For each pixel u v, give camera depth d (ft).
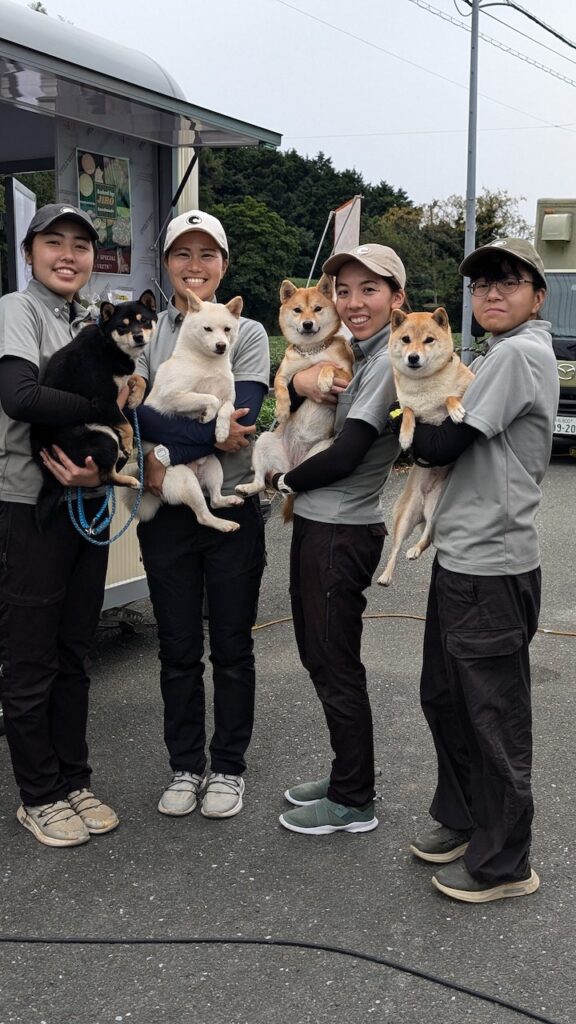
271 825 10.06
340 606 9.49
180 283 10.89
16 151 19.04
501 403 8.07
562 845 9.61
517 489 8.33
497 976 7.51
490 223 98.22
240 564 10.32
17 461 9.34
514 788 8.32
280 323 10.86
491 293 8.57
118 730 12.51
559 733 12.46
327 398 10.16
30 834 9.84
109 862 9.30
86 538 9.53
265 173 164.25
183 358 10.35
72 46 13.78
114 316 9.47
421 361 8.91
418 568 21.39
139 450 10.12
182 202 17.62
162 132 16.17
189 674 10.48
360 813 9.88
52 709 10.00
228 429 10.13
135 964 7.68
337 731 9.70
